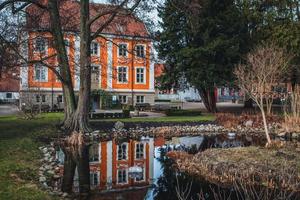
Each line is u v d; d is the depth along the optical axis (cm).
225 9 3809
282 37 3781
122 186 1395
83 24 2645
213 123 3303
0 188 1086
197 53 3606
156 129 3023
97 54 5106
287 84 3928
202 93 4147
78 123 2627
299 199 1212
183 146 2345
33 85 4294
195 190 1346
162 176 1556
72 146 2272
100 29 2738
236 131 3155
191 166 1691
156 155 2041
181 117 3594
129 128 2978
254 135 2923
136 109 4219
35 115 3397
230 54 3612
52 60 3366
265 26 3972
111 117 3447
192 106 5594
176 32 3847
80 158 1912
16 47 2633
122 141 2555
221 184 1420
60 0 2962
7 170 1319
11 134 2269
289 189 1314
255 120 3303
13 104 6588
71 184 1363
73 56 3472
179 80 3959
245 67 3203
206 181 1470
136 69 5397
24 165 1442
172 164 1780
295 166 1492
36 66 3356
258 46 3481
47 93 4806
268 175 1427
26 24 2791
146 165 1780
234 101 6375
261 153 1705
